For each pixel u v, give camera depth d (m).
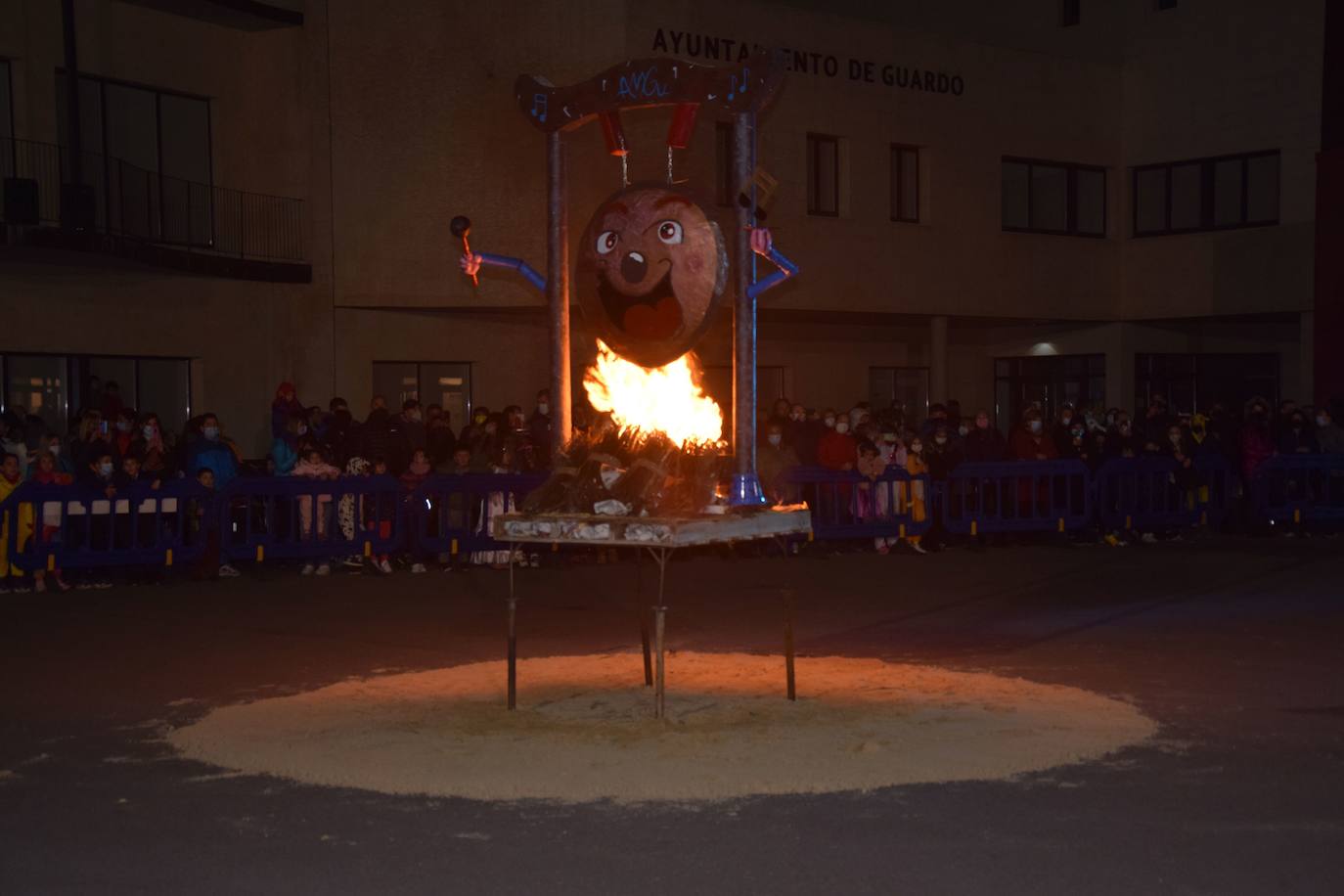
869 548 19.39
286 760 7.71
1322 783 7.31
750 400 8.84
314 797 7.08
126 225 22.86
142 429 16.78
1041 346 32.75
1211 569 17.05
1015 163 30.19
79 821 6.75
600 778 7.29
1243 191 30.22
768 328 29.05
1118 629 12.58
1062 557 18.48
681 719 8.55
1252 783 7.30
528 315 25.69
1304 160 29.11
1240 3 29.92
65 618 13.29
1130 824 6.59
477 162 24.14
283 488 16.42
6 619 13.22
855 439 19.30
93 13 22.27
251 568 17.16
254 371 23.97
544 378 26.20
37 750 8.17
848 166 27.34
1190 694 9.66
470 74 24.08
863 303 27.58
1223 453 21.86
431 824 6.63
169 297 22.77
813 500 18.47
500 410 25.73
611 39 23.84
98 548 15.58
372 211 24.14
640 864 6.06
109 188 21.31
